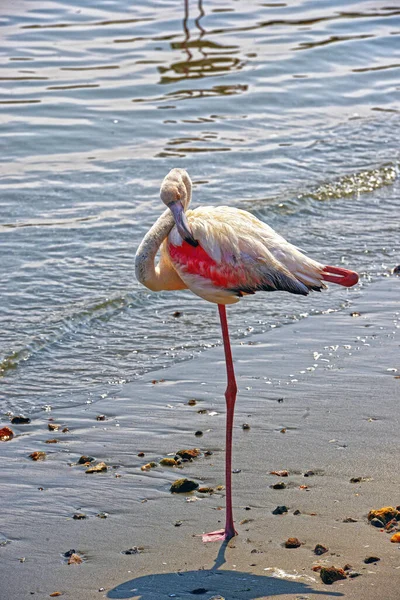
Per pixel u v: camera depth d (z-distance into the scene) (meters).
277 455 10.06
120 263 15.86
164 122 22.88
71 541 8.57
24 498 9.35
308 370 12.17
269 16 32.69
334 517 8.76
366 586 7.54
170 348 13.10
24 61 26.91
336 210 18.38
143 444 10.50
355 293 14.75
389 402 11.23
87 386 12.02
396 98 25.25
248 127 22.81
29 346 13.04
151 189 19.02
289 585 7.62
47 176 19.58
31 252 16.16
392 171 20.33
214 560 8.11
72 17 31.50
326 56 28.27
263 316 14.07
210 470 9.85
